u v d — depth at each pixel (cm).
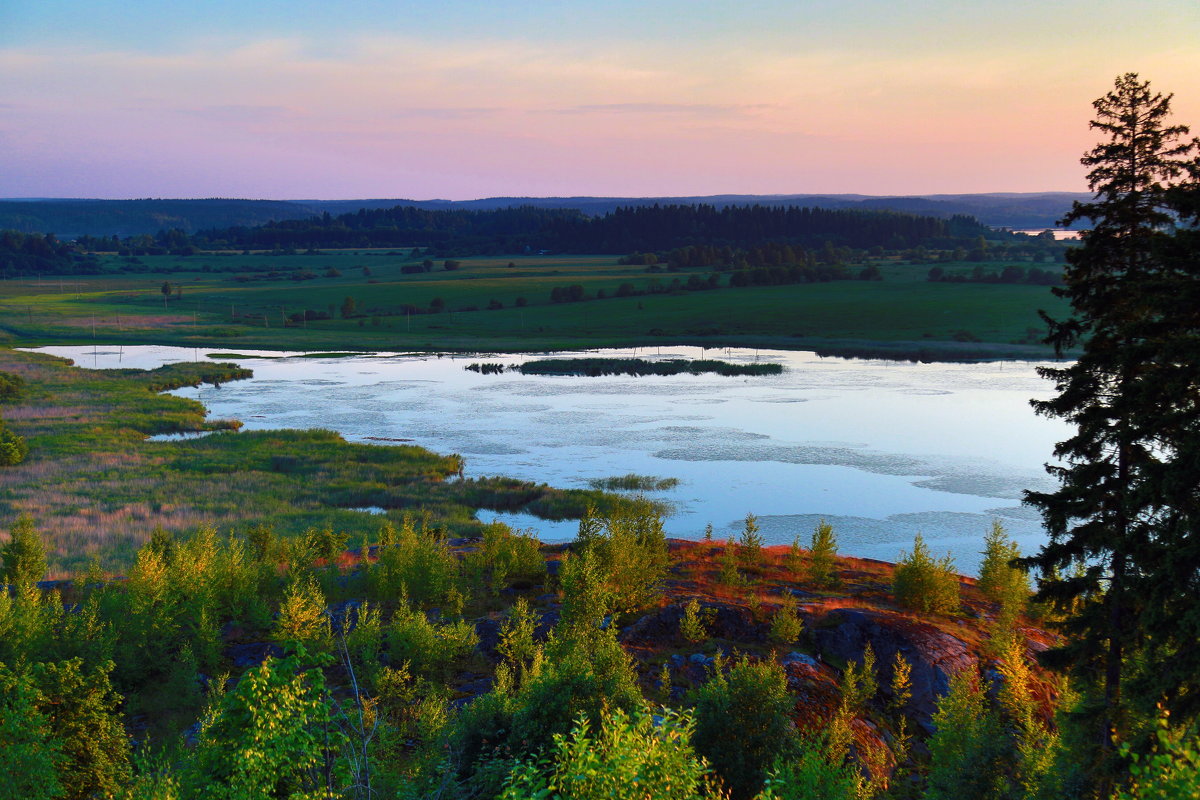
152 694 2116
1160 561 1728
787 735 1630
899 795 1755
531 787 1124
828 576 3159
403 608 2361
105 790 1473
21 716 1340
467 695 2091
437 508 4822
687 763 1148
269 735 1155
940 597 2747
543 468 5806
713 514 4703
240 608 2602
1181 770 927
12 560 3014
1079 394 1958
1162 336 1781
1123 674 1934
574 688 1638
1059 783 1588
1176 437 1698
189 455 6009
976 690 2092
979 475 5472
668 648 2352
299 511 4666
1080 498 1958
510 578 3073
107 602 2406
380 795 1305
